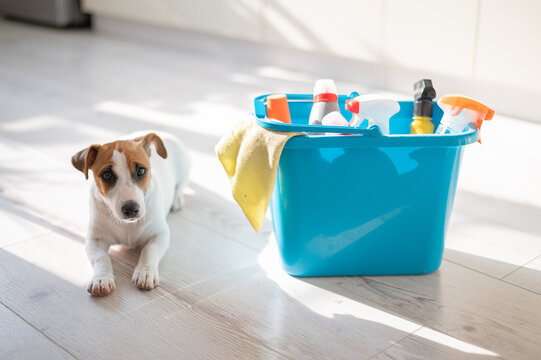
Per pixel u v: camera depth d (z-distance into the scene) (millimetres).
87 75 2969
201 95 2627
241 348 1030
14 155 1935
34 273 1263
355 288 1214
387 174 1150
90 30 4148
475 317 1118
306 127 1088
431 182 1165
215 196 1660
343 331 1077
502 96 2385
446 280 1242
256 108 1194
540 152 1974
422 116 1280
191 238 1423
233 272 1276
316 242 1211
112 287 1193
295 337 1061
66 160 1894
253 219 1145
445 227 1236
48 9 4133
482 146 2027
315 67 3018
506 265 1300
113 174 1183
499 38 2244
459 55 2377
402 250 1230
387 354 1015
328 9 2736
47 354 1018
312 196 1167
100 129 2184
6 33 3988
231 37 3340
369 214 1185
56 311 1134
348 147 1106
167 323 1100
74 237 1420
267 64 3207
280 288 1216
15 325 1093
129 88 2742
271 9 2969
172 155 1511
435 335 1066
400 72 2689
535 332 1073
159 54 3451
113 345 1038
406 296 1185
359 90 2715
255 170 1125
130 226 1287
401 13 2496
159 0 3537
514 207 1583
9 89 2711
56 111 2395
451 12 2346
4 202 1601
